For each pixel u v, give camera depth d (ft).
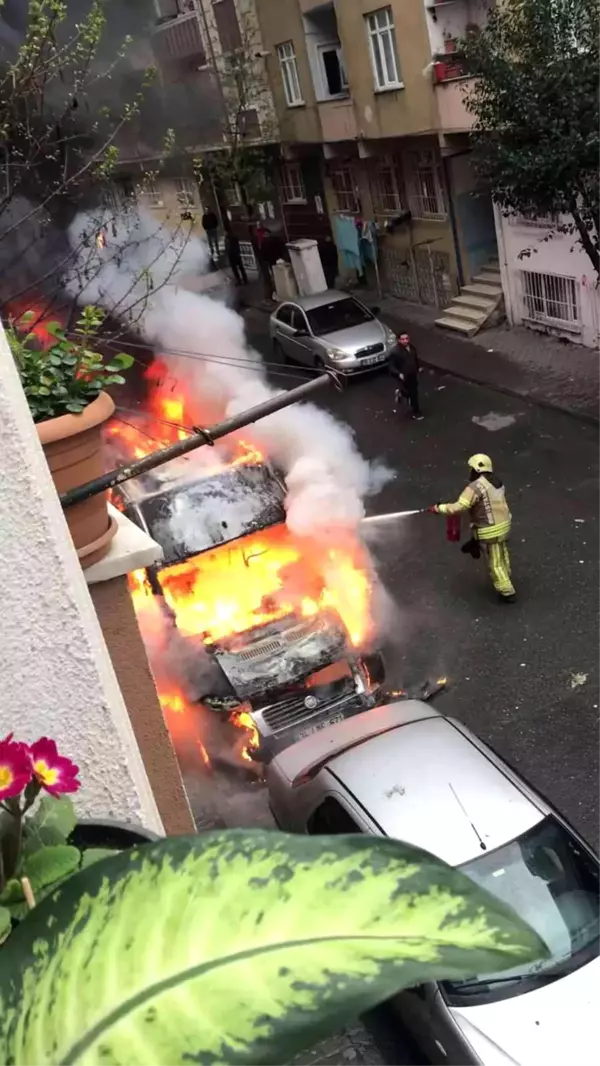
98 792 5.89
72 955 2.96
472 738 20.30
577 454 42.65
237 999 2.68
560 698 27.04
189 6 76.64
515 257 58.54
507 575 31.50
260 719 24.95
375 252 75.25
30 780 3.93
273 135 79.10
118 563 8.81
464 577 34.27
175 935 2.91
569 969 15.97
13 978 2.97
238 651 25.96
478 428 48.06
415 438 48.60
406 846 2.95
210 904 2.95
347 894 2.86
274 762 22.18
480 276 65.31
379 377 58.49
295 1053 2.55
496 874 17.06
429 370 58.39
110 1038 2.71
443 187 64.75
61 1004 2.85
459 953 2.60
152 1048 2.67
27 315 11.64
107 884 3.10
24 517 5.38
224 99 78.64
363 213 76.84
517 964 2.58
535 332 59.00
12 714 5.56
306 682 25.41
